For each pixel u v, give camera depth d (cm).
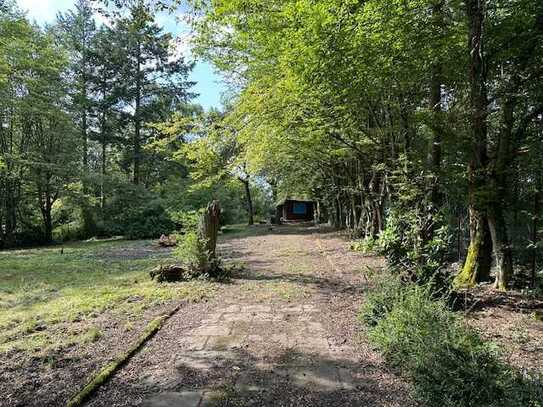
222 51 786
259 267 897
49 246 1794
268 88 767
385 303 423
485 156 614
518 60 596
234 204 2948
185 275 750
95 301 580
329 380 316
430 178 699
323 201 2228
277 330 444
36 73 1823
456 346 293
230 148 1250
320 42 536
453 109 664
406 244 614
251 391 299
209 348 390
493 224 605
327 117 861
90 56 2356
